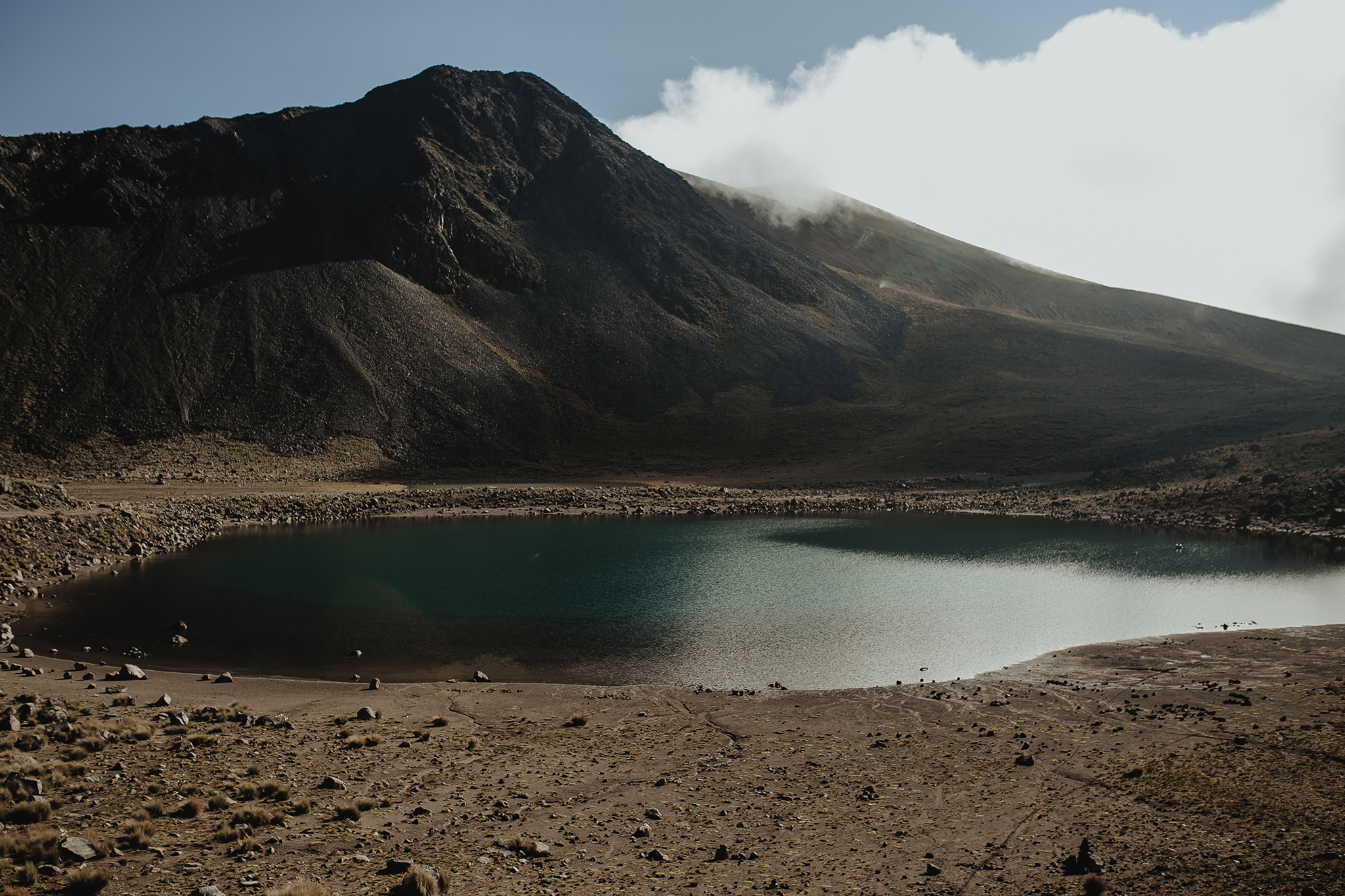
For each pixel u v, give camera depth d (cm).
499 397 13875
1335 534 6750
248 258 14062
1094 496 9688
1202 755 1947
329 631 3694
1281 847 1419
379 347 13438
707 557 5966
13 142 13975
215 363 11862
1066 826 1579
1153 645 3416
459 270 16312
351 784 1780
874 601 4422
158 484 8856
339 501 8706
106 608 3994
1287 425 11194
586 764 2002
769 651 3412
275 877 1227
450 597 4500
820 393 16412
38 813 1413
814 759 2052
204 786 1673
